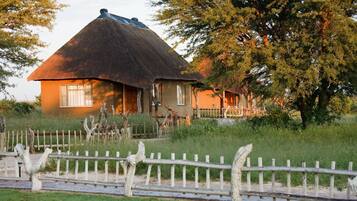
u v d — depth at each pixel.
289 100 27.78
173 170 12.84
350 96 28.94
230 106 51.94
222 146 19.22
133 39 43.62
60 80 40.53
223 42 25.88
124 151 17.89
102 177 15.57
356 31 24.30
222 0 26.89
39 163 13.45
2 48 33.66
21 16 34.00
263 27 27.70
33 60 35.47
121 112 39.00
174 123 31.70
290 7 26.12
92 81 39.66
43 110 41.00
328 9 23.91
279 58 25.48
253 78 28.14
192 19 27.39
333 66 24.55
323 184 13.73
